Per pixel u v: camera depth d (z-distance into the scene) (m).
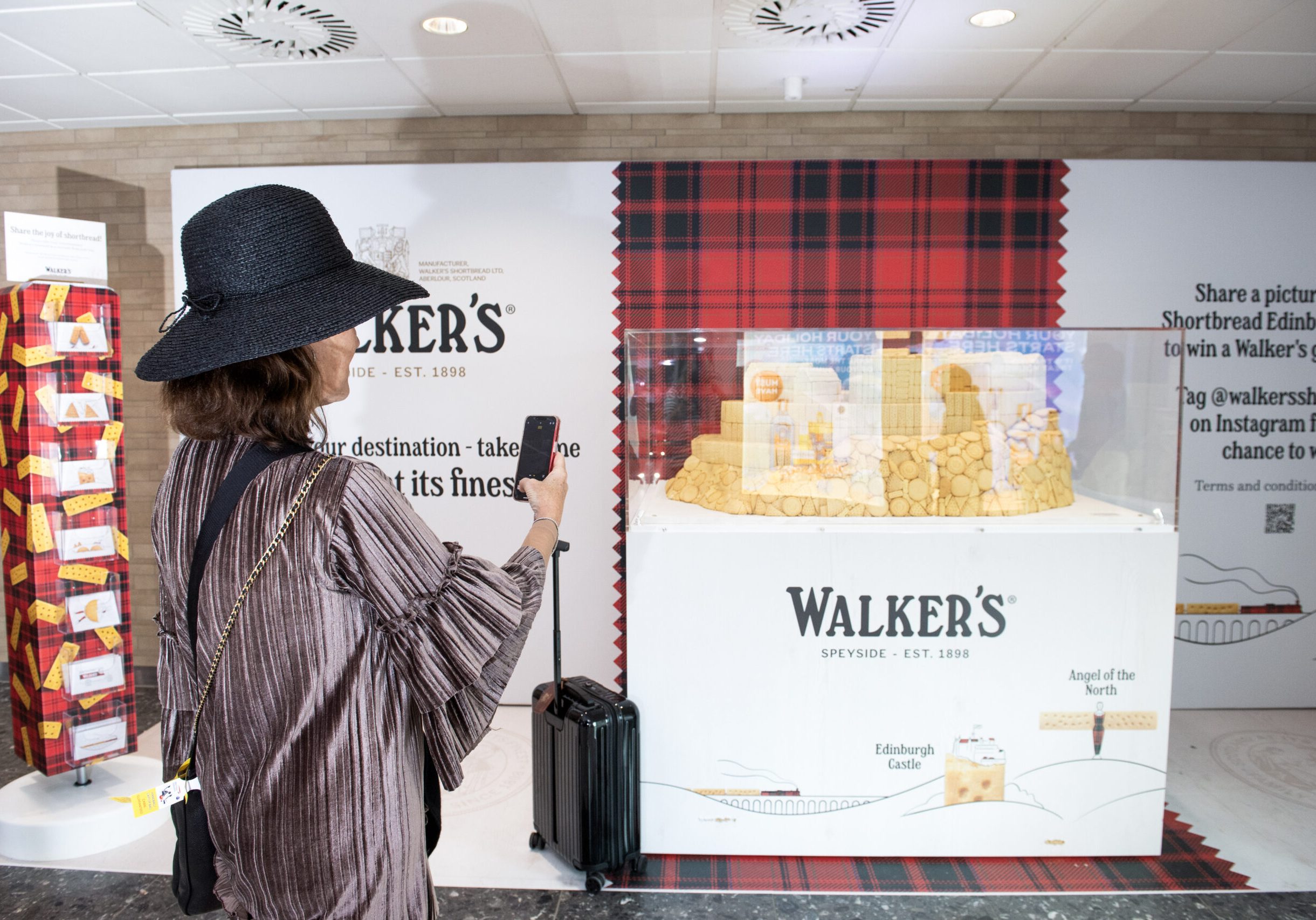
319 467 0.98
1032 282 3.75
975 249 3.74
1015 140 3.79
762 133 3.80
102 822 2.65
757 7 2.73
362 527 0.97
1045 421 2.43
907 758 2.46
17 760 3.29
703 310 3.77
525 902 2.36
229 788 0.99
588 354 3.78
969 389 2.43
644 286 3.77
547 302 3.77
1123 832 2.48
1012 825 2.48
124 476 2.87
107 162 3.94
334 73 3.28
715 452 2.46
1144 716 2.44
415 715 1.11
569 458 3.80
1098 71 3.30
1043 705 2.44
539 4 2.71
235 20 2.82
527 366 3.79
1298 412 3.73
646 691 2.47
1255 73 3.32
